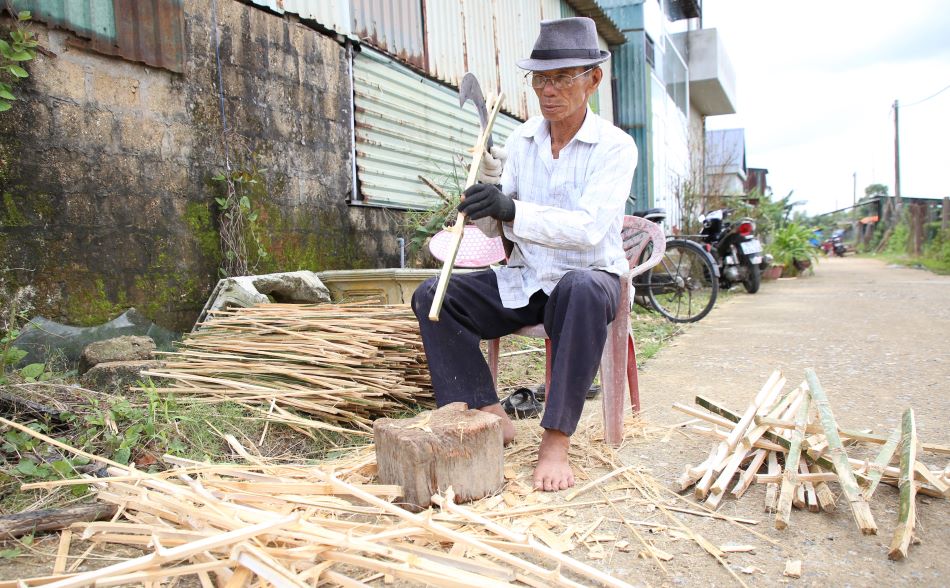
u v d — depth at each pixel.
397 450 1.97
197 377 2.85
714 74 16.70
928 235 19.34
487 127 2.43
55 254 3.19
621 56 12.24
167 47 3.71
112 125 3.45
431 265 5.86
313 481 2.08
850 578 1.61
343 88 5.18
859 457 2.38
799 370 4.08
